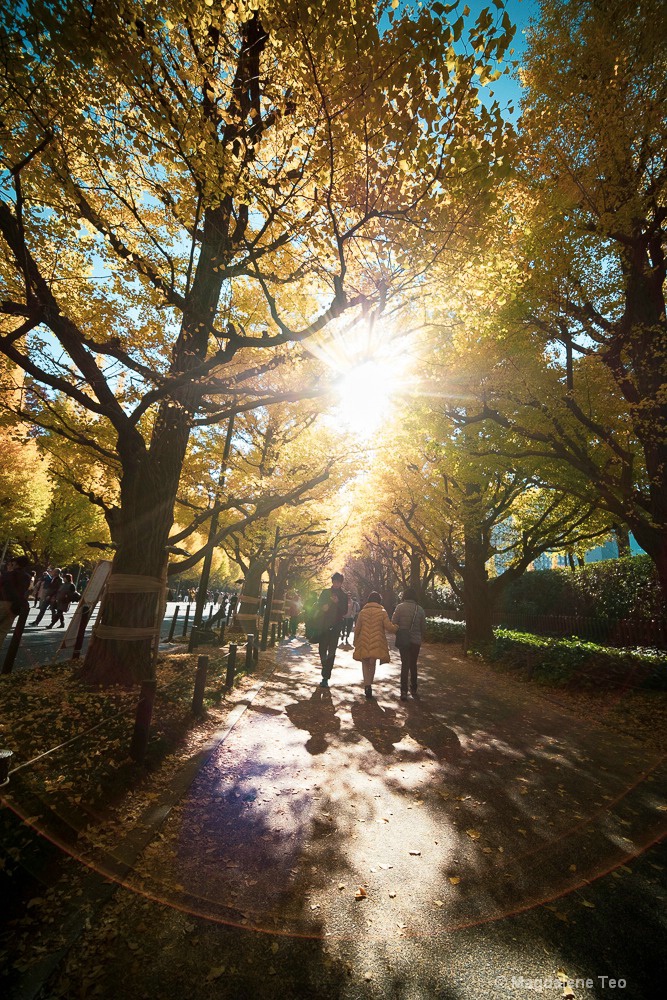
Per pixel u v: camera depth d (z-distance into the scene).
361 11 3.74
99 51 4.07
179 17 4.08
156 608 6.34
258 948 2.35
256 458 11.44
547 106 7.55
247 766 4.64
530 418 8.76
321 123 4.55
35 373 5.43
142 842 3.09
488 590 15.34
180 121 4.51
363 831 3.54
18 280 6.70
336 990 2.12
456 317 7.01
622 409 8.75
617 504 8.41
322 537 19.94
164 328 7.45
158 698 5.77
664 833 3.65
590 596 17.73
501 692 9.16
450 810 3.94
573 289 8.02
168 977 2.14
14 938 2.23
